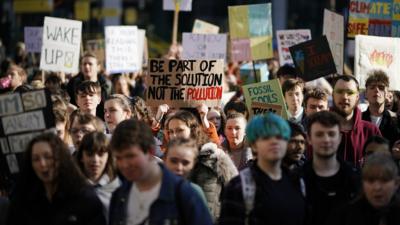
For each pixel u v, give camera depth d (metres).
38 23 31.52
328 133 6.62
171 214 5.86
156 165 5.98
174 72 10.42
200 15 38.56
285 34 14.74
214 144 7.80
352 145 8.51
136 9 39.50
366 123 8.66
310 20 36.09
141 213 5.93
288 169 6.40
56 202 6.24
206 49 14.57
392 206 6.25
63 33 13.69
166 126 8.45
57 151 6.25
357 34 11.52
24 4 25.47
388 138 9.72
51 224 6.22
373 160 6.25
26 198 6.33
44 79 14.58
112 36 14.73
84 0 32.12
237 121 8.93
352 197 6.64
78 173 6.31
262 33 14.35
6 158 7.10
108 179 6.88
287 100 10.30
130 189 6.07
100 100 10.82
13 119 7.06
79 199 6.21
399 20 11.33
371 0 11.45
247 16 14.37
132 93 15.36
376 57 10.78
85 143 6.82
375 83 9.68
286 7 35.81
